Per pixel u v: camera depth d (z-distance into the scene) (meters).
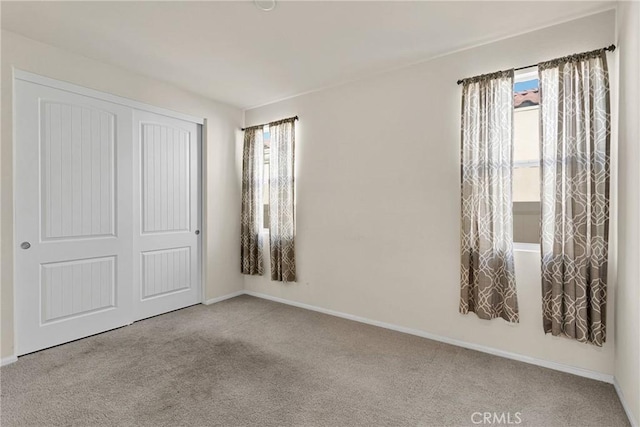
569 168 2.30
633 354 1.80
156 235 3.62
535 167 2.71
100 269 3.12
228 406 1.98
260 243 4.34
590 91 2.23
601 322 2.21
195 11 2.26
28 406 1.95
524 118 2.74
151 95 3.47
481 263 2.64
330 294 3.71
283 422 1.84
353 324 3.40
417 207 3.09
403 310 3.18
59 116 2.82
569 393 2.13
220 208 4.23
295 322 3.45
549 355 2.47
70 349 2.75
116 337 3.02
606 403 2.02
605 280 2.21
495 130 2.61
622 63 2.03
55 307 2.82
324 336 3.08
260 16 2.33
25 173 2.63
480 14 2.31
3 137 2.46
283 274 4.02
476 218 2.70
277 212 4.10
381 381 2.28
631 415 1.82
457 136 2.87
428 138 3.02
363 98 3.42
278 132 4.07
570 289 2.28
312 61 3.04
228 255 4.36
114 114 3.19
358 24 2.44
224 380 2.28
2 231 2.46
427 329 3.04
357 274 3.49
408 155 3.14
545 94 2.41
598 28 2.27
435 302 3.00
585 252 2.23
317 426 1.81
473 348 2.80
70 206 2.90
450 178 2.91
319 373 2.39
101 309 3.13
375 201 3.35
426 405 2.01
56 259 2.82
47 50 2.71
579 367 2.36
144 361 2.55
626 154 1.94
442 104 2.94
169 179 3.73
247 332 3.17
